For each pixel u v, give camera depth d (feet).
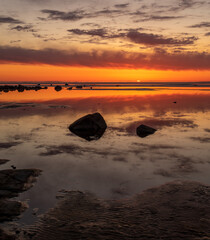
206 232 17.44
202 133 45.24
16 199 22.41
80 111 76.28
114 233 17.51
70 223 18.85
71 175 27.50
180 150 35.65
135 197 22.65
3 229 18.17
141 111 75.41
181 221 18.84
